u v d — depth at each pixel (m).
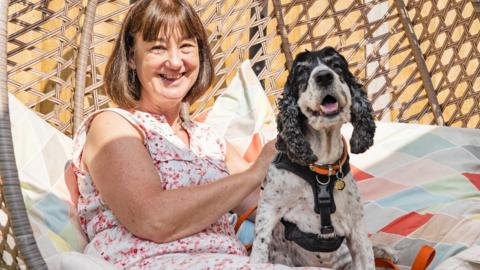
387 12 3.61
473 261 2.13
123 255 2.27
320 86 2.02
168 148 2.45
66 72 3.00
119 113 2.42
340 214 2.18
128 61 2.62
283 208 2.19
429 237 2.63
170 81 2.56
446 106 3.52
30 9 2.87
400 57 3.63
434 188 2.94
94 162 2.36
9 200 1.87
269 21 3.51
